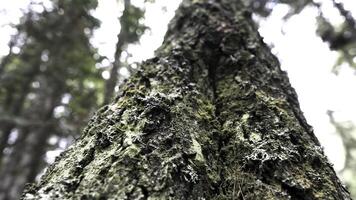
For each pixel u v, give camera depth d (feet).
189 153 4.89
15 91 31.42
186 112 5.66
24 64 32.22
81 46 27.53
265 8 20.56
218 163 5.40
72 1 26.27
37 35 29.40
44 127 23.99
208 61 7.48
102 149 4.98
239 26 8.46
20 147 25.59
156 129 5.10
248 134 5.64
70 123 22.82
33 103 27.27
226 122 6.05
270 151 5.21
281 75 7.87
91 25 27.35
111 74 19.43
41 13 28.86
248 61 7.27
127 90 6.24
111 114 5.65
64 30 27.89
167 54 7.56
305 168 5.14
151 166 4.50
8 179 22.29
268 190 4.77
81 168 4.78
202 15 8.74
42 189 4.46
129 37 21.39
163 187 4.27
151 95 5.62
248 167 5.15
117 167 4.45
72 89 27.20
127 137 4.91
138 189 4.21
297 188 4.77
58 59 27.45
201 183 4.73
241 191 4.88
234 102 6.41
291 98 7.11
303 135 5.80
